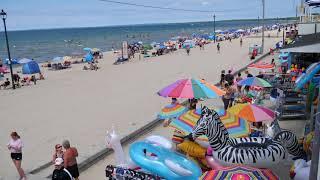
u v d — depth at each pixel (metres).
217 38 81.94
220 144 7.21
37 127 14.90
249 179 5.61
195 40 78.12
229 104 14.62
